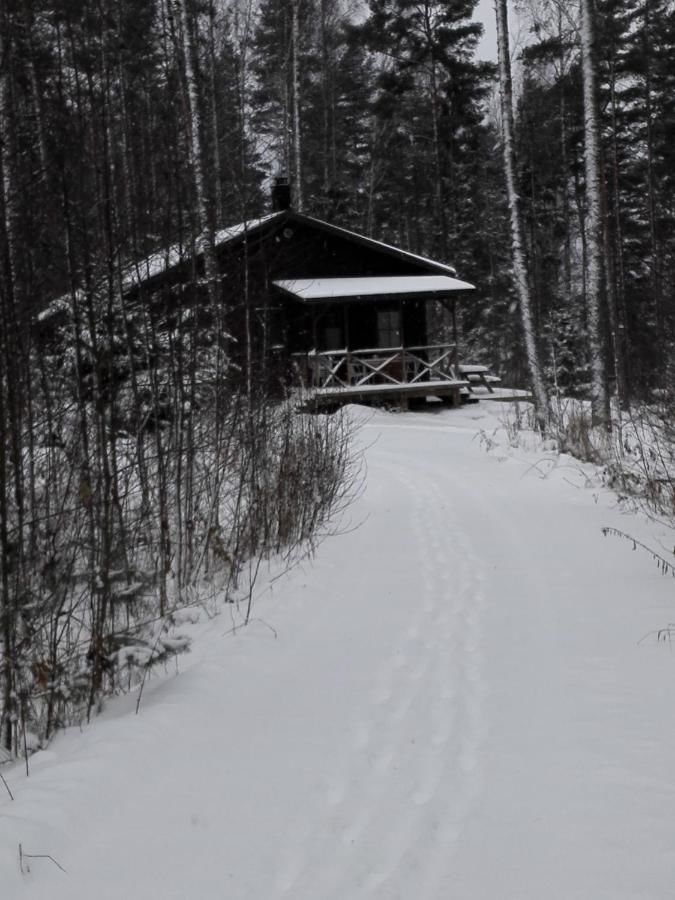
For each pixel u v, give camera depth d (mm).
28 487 6535
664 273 12391
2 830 3463
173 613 6934
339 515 10961
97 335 6625
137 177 7570
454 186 39156
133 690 5434
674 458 10414
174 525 8906
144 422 7965
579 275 42125
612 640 5715
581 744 4203
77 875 3258
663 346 10859
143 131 7863
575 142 35188
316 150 40125
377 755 4277
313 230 26703
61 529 6273
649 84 29156
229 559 7879
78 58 6406
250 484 9305
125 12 8047
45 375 6332
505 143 18594
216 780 4012
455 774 4031
